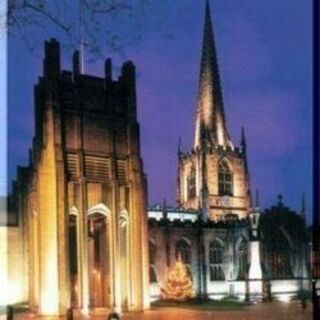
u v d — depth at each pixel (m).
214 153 113.00
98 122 65.00
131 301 63.78
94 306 62.41
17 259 57.22
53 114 61.41
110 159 64.81
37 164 59.94
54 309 57.88
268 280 90.75
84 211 62.56
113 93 65.88
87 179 63.22
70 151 63.06
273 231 92.38
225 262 93.69
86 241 62.09
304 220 90.44
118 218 64.44
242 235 94.00
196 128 117.25
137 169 66.19
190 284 80.19
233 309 72.00
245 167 113.88
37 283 57.50
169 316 63.38
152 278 83.94
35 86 62.16
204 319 64.12
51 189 60.31
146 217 66.25
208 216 105.44
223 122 116.88
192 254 90.62
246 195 113.50
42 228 59.06
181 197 114.25
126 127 66.50
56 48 61.56
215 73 118.88
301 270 89.31
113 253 63.44
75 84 64.19
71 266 62.16
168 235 88.12
